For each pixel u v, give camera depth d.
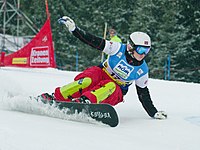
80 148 5.81
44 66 26.38
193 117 9.25
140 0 55.72
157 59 49.50
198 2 51.06
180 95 13.41
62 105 8.26
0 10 41.75
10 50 40.22
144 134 7.26
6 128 6.64
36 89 13.05
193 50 49.41
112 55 8.78
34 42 26.36
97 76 8.91
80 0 60.22
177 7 52.12
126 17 59.84
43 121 7.70
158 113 8.94
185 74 48.78
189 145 6.54
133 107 10.61
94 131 7.12
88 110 7.91
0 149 5.51
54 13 59.81
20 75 17.03
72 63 55.78
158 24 53.91
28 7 64.12
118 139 6.59
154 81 18.59
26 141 5.92
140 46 8.55
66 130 6.96
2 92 10.79
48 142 5.96
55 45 58.16
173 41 50.41
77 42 57.88
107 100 8.56
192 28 50.75
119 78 8.90
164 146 6.38
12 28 60.28
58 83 15.25
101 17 58.75
